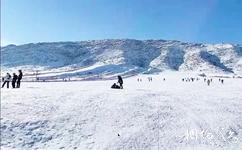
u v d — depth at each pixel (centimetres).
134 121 1742
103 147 1370
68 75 16825
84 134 1502
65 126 1566
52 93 2345
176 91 3806
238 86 6256
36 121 1563
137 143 1434
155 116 1886
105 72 18975
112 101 2198
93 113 1816
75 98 2189
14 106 1744
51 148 1334
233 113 2192
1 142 1324
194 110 2203
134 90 3238
